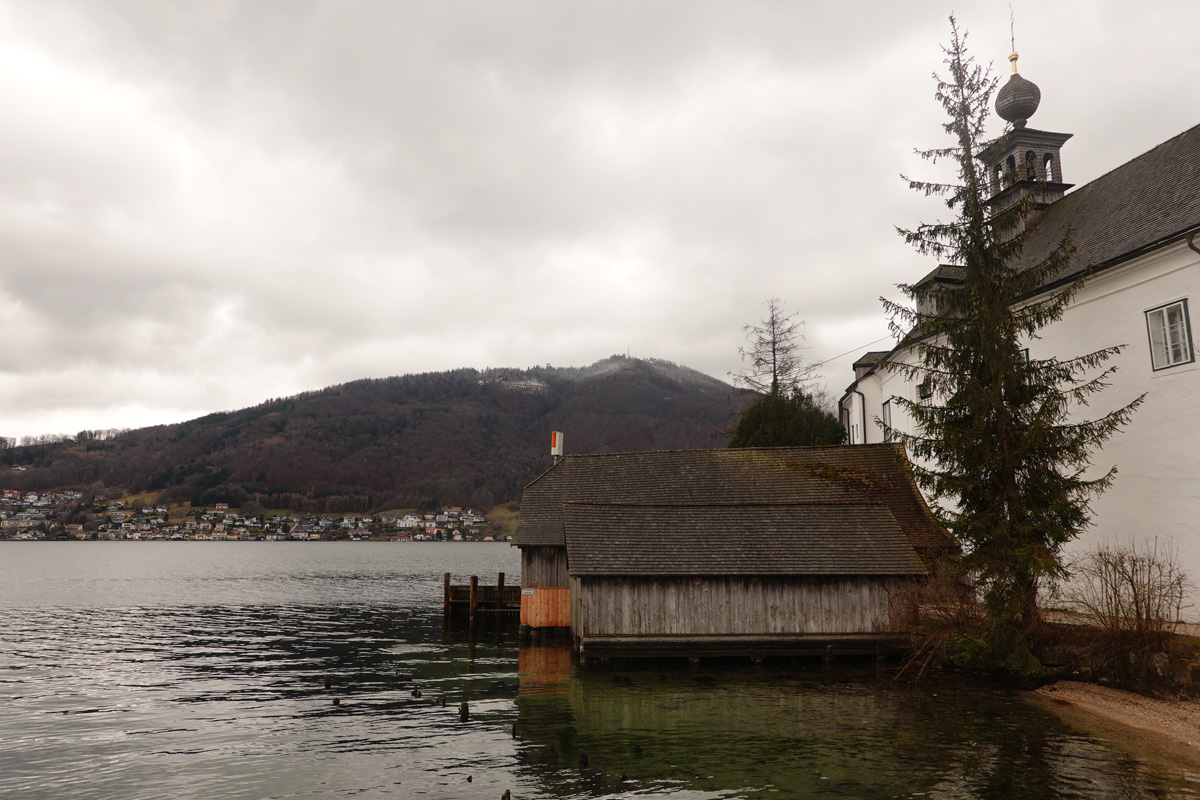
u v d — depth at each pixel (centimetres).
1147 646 1569
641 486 3036
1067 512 1689
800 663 2162
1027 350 2381
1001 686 1797
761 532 2364
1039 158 2967
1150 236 1973
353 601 5022
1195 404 1784
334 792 1220
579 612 2322
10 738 1591
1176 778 1152
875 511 2467
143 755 1455
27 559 10606
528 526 2914
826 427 4347
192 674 2342
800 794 1138
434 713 1723
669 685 1919
